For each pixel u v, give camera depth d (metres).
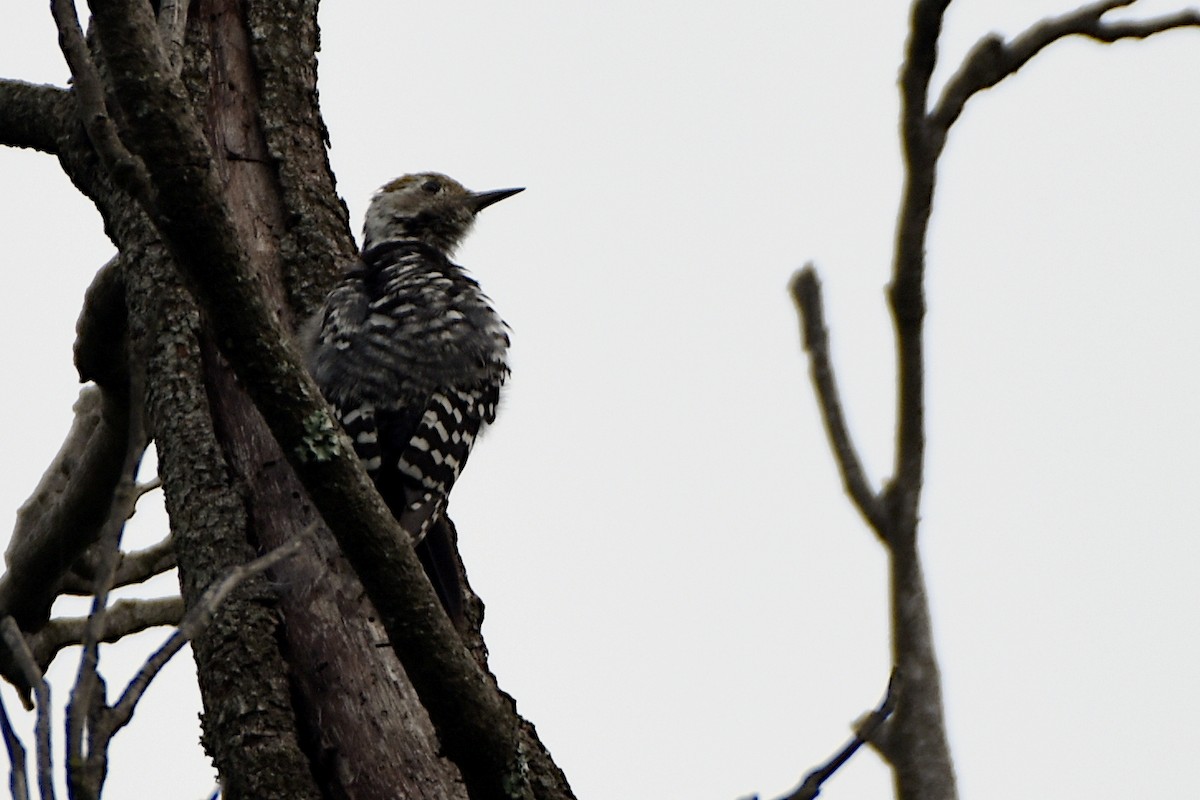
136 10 6.80
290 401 7.19
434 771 8.38
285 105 10.52
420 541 9.56
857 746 5.19
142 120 6.83
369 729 8.43
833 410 4.04
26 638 12.16
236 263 7.06
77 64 6.81
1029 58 4.08
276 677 8.47
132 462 4.89
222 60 10.50
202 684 8.58
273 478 8.98
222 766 8.31
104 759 4.53
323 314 10.02
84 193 10.44
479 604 9.97
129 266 9.61
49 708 4.39
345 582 8.72
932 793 3.64
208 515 8.88
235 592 8.61
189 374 9.21
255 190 10.30
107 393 10.95
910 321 3.93
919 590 3.81
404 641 7.45
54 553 11.77
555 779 9.27
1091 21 4.08
